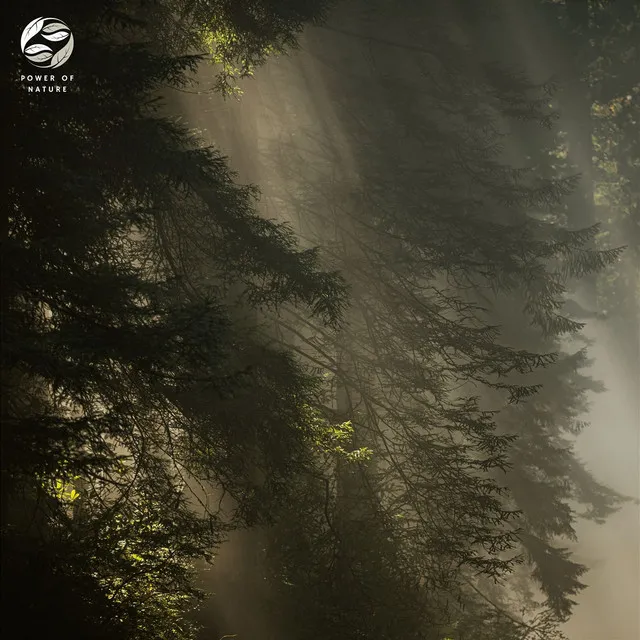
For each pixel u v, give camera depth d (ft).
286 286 59.67
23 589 38.52
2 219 44.21
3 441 36.83
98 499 47.03
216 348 41.60
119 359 41.24
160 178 49.60
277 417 57.77
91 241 43.57
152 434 51.37
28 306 42.88
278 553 66.49
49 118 44.70
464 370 76.84
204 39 58.29
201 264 59.00
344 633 62.64
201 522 50.72
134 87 45.03
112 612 41.68
